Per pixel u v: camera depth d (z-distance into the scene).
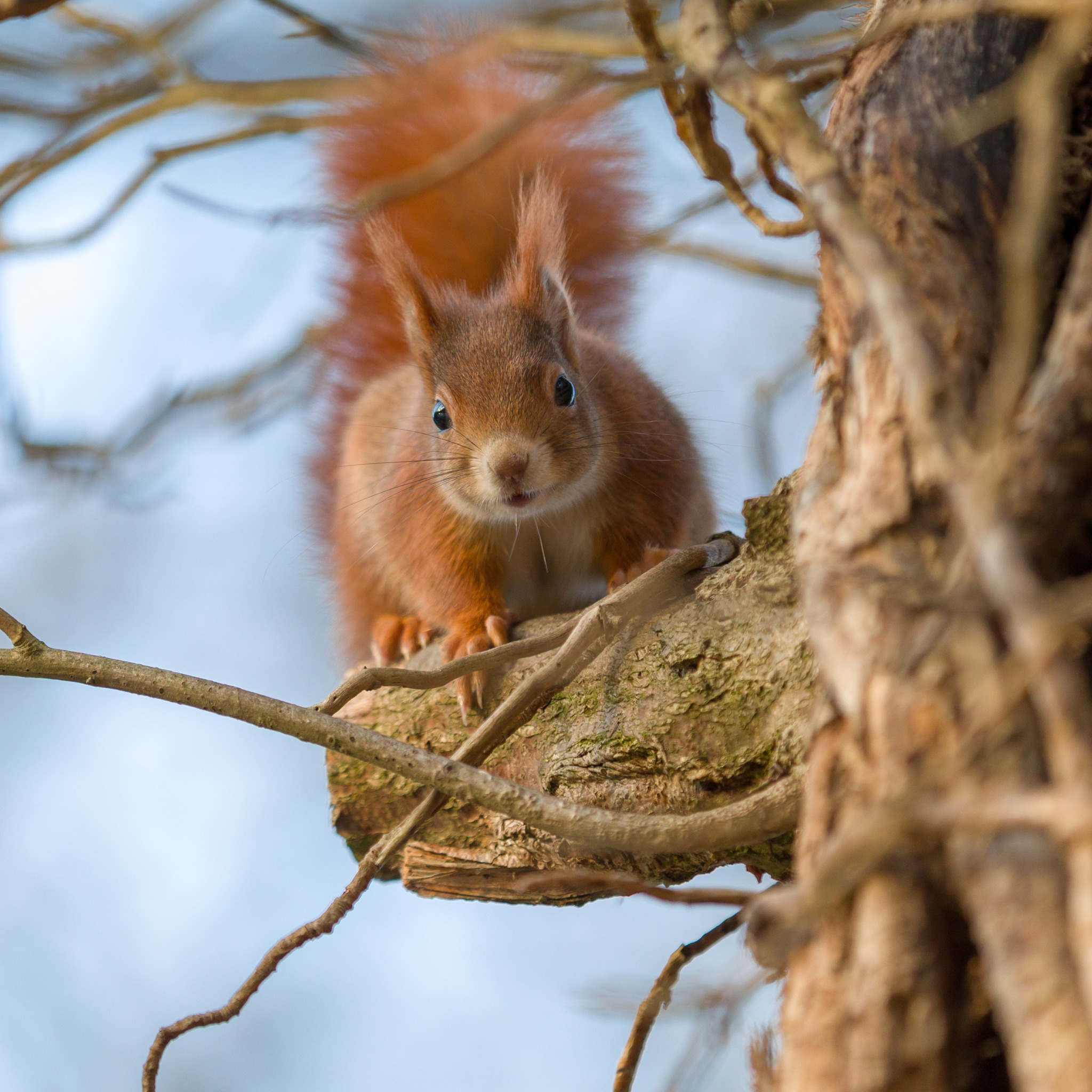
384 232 5.11
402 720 5.02
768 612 4.97
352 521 5.15
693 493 5.12
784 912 3.79
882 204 4.93
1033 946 3.42
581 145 5.16
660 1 5.05
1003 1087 3.97
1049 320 4.78
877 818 3.59
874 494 4.39
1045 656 3.19
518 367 5.08
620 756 4.98
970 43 4.94
